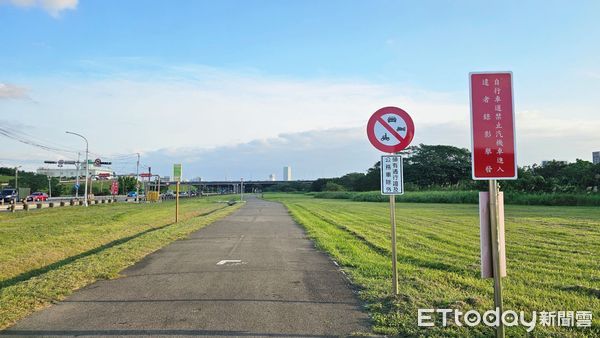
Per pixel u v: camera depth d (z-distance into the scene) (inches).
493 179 204.5
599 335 233.8
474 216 1194.0
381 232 781.3
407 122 310.7
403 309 276.5
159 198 3260.3
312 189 6294.3
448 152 3941.9
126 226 1047.6
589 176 2065.7
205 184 6663.4
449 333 235.6
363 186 4591.5
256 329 245.9
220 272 411.8
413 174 3846.0
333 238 691.4
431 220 1059.3
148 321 260.5
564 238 662.5
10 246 697.0
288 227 911.7
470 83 206.8
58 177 4712.1
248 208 1808.6
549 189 2028.8
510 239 650.8
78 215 1425.9
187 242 652.1
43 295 319.0
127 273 409.4
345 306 291.3
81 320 264.1
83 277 382.6
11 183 3806.6
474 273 396.8
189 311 280.4
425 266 445.7
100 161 3181.6
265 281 370.0
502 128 204.8
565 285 345.7
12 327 251.8
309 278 382.0
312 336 235.1
